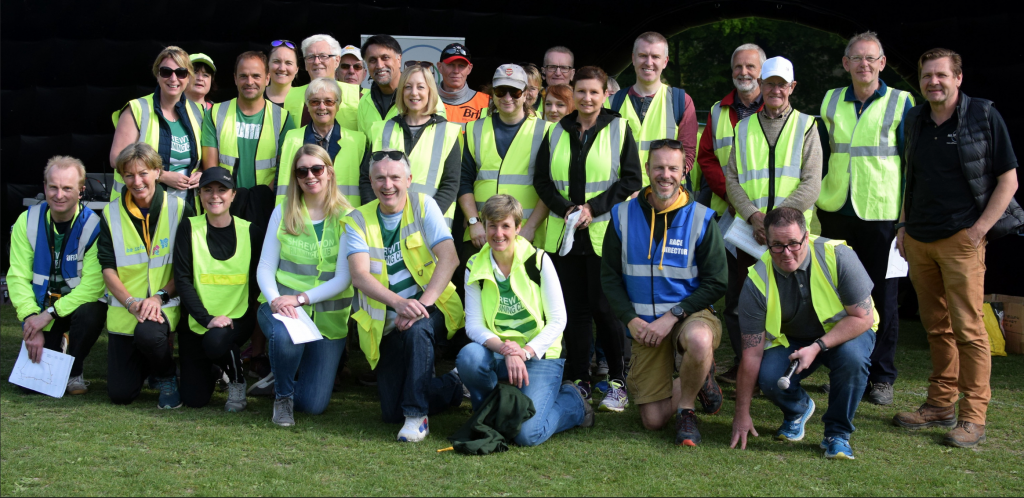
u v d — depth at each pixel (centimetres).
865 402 425
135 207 414
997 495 291
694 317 362
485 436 336
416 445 342
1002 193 360
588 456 330
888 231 425
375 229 380
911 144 387
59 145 746
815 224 915
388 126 436
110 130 750
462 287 476
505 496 282
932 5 680
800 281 343
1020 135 642
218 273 403
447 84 530
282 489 284
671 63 1630
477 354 353
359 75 544
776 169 423
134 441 342
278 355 366
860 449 346
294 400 393
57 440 340
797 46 1603
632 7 762
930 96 367
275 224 396
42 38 733
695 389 354
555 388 359
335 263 392
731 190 436
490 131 448
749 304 351
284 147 445
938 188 372
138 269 410
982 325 363
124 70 737
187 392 405
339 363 455
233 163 468
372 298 370
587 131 426
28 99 740
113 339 403
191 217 413
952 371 380
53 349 435
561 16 757
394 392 374
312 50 515
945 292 380
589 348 426
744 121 439
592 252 418
